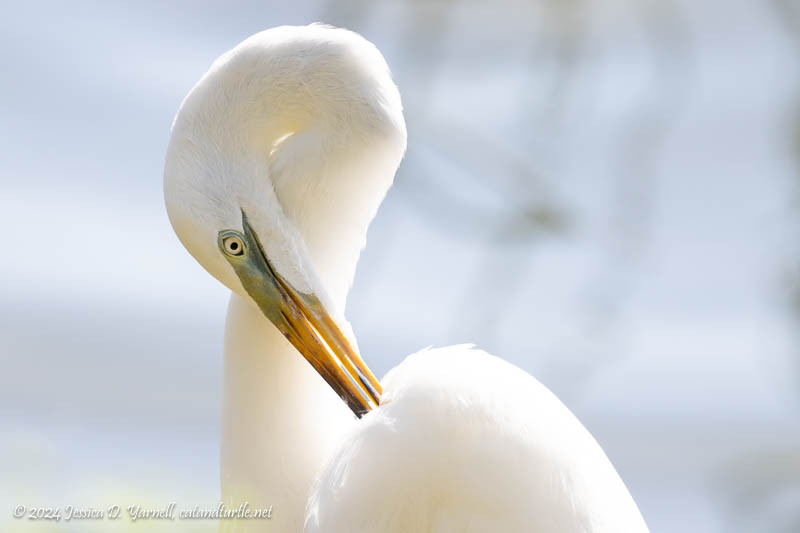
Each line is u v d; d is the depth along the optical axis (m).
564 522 8.70
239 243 8.83
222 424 8.86
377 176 8.85
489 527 8.71
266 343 8.84
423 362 8.76
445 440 8.72
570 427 8.75
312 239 8.84
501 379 8.74
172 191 8.83
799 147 13.19
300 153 8.84
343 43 8.84
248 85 8.82
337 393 8.83
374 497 8.73
